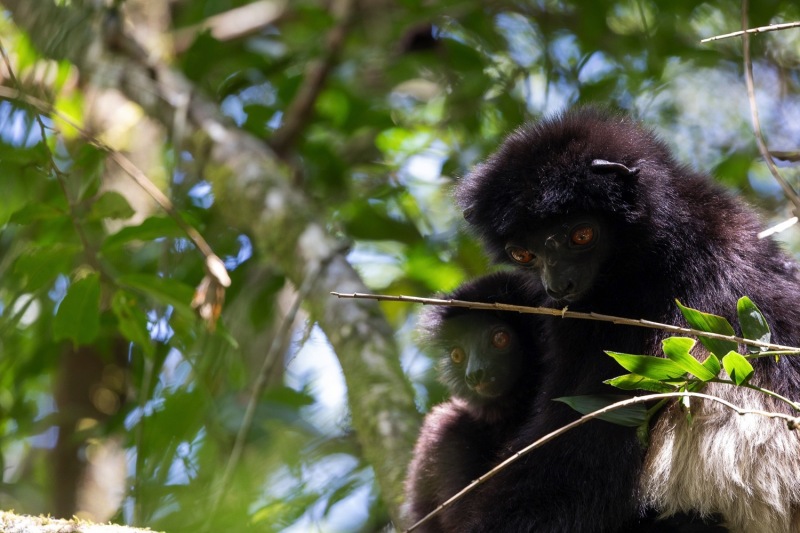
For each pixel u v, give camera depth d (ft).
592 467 29.30
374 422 36.81
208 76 55.21
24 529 24.47
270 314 51.21
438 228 60.59
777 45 54.65
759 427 28.09
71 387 54.90
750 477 28.17
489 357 36.17
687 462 28.81
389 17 57.88
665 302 30.12
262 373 37.81
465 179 34.68
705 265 30.01
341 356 38.81
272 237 43.47
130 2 57.36
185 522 38.19
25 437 53.83
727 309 29.14
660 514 29.30
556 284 30.50
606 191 30.35
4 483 54.34
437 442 35.83
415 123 61.11
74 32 49.75
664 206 30.71
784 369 28.43
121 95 51.75
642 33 53.06
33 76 45.52
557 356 31.91
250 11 63.36
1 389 51.13
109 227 49.73
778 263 30.76
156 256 48.62
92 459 54.34
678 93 55.21
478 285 38.06
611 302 31.01
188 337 41.39
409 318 55.83
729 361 22.95
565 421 30.40
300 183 51.93
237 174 45.52
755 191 51.60
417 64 55.72
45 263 36.86
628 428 29.14
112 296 40.73
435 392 50.62
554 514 29.27
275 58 56.49
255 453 44.57
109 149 36.09
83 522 25.21
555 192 30.37
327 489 44.27
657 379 23.85
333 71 56.08
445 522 33.60
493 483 30.96
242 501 39.09
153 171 52.24
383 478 35.81
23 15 49.32
